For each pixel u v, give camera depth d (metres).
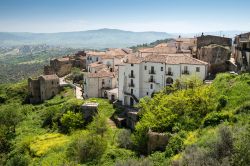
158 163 56.19
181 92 78.31
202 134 57.56
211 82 87.56
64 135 97.56
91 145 72.88
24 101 148.00
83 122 100.00
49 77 142.50
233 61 102.00
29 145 90.94
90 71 140.12
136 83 105.19
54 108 116.31
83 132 89.06
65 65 174.38
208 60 102.06
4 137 99.62
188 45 129.75
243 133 42.25
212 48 101.44
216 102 70.56
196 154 42.28
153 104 84.06
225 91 73.12
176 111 73.06
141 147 70.69
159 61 100.50
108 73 126.38
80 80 155.25
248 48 90.38
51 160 76.12
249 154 37.84
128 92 107.44
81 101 112.50
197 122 65.69
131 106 104.75
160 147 64.75
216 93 75.19
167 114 71.75
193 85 84.50
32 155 84.75
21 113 125.75
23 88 157.00
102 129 87.56
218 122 59.59
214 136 49.75
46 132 104.38
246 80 74.19
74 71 169.88
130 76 106.19
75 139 80.19
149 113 75.00
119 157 68.75
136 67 104.56
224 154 40.03
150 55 106.50
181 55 102.81
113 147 75.69
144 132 70.69
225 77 83.00
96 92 123.62
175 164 47.81
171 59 100.31
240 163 37.41
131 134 82.00
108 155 70.06
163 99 80.31
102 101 114.19
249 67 84.81
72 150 75.44
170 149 58.62
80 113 101.56
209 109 68.81
